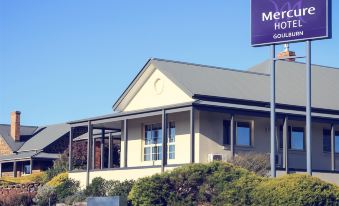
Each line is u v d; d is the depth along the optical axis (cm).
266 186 2517
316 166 4016
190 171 2695
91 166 4241
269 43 3062
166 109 3578
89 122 4103
